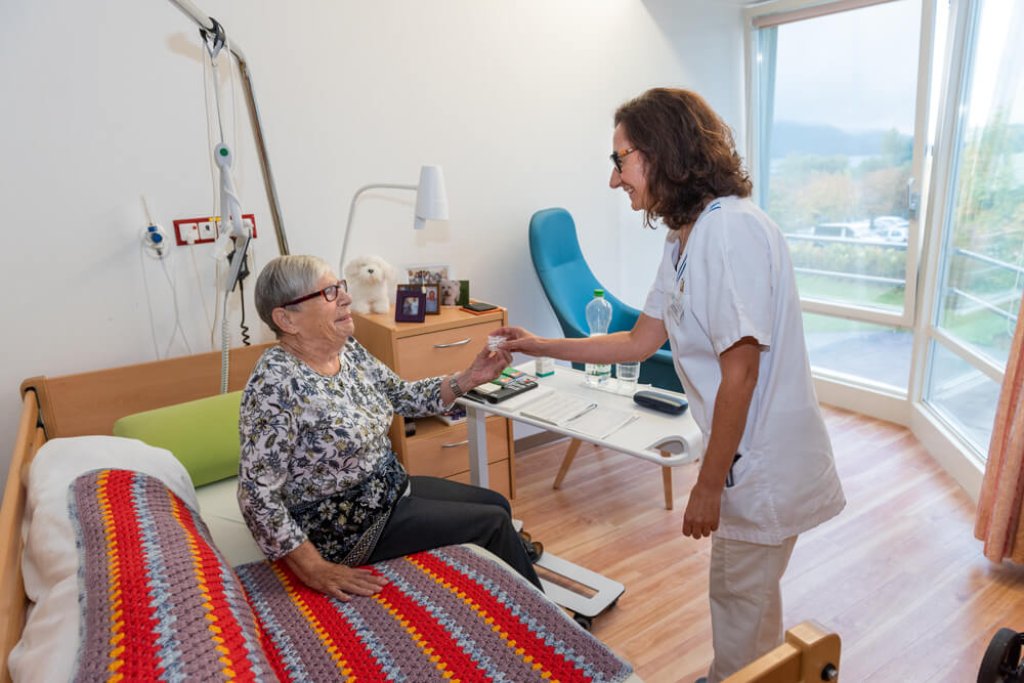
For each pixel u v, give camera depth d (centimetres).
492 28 300
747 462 140
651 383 279
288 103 261
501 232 324
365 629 138
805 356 141
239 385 258
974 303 291
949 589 221
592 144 344
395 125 285
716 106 385
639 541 258
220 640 105
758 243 129
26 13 213
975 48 286
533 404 190
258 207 263
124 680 92
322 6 260
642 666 195
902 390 350
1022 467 212
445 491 194
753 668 79
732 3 370
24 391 222
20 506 158
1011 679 154
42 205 225
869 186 344
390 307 287
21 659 109
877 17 322
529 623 138
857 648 198
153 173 241
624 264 375
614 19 335
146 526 135
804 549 245
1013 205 261
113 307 242
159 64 236
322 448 158
